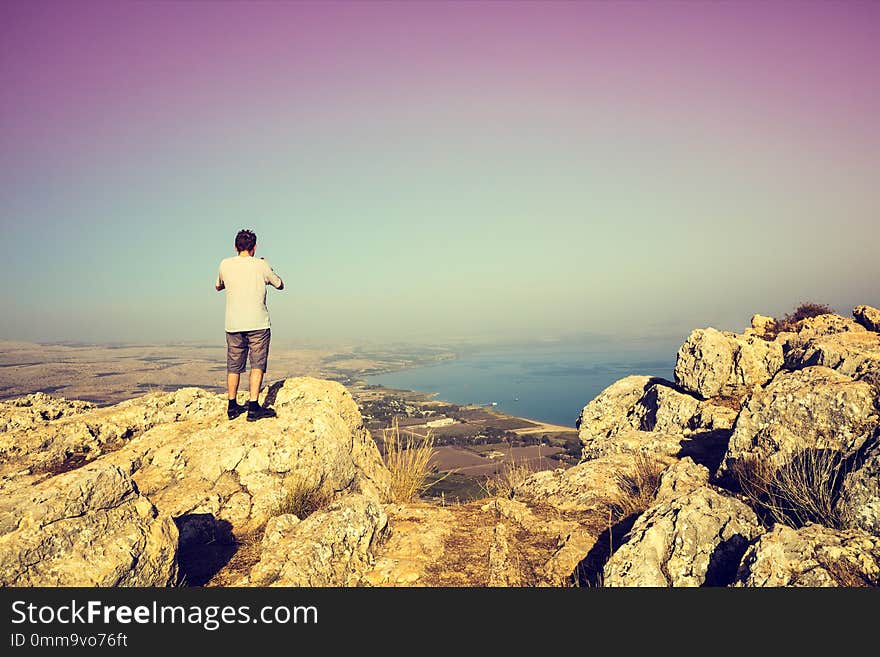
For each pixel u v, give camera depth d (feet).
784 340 33.53
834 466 18.60
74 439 28.99
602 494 23.75
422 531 21.31
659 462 25.39
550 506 23.90
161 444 26.76
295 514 22.79
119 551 14.35
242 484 23.57
